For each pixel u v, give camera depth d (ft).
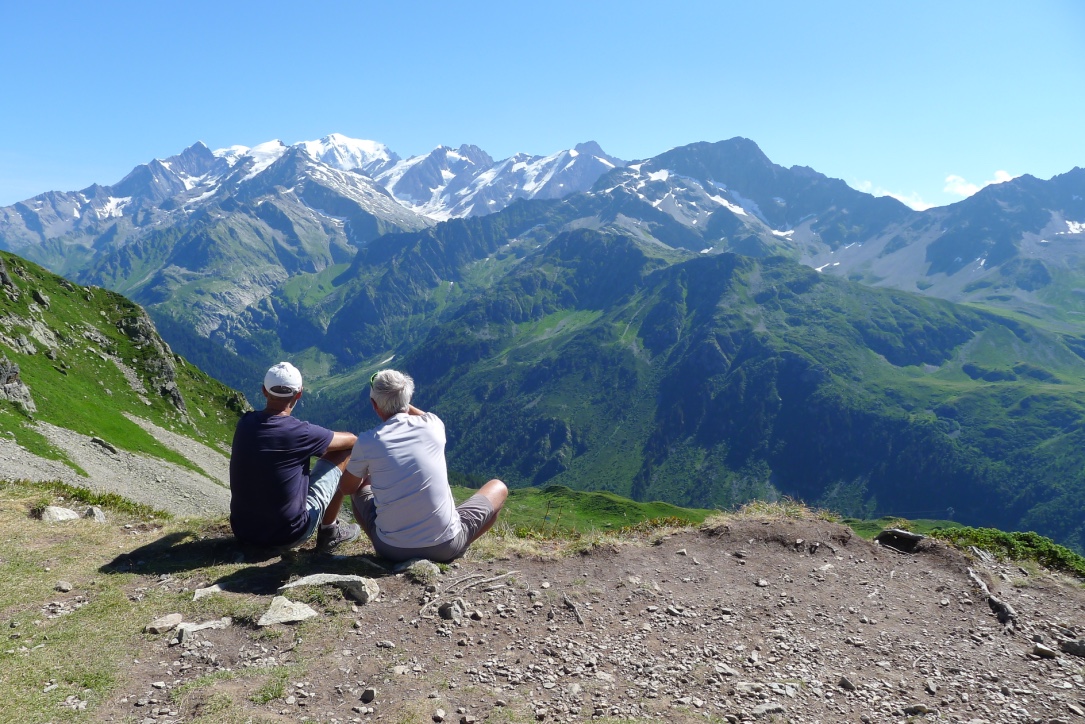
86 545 11.86
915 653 10.19
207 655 8.79
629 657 9.55
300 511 11.12
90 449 80.53
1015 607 11.73
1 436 66.59
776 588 12.00
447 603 10.21
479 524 11.75
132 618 9.46
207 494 88.89
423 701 8.08
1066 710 8.89
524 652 9.45
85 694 7.91
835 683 9.30
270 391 10.92
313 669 8.60
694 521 15.81
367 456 10.77
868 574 12.76
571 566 12.23
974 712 8.80
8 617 9.35
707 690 8.89
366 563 11.25
